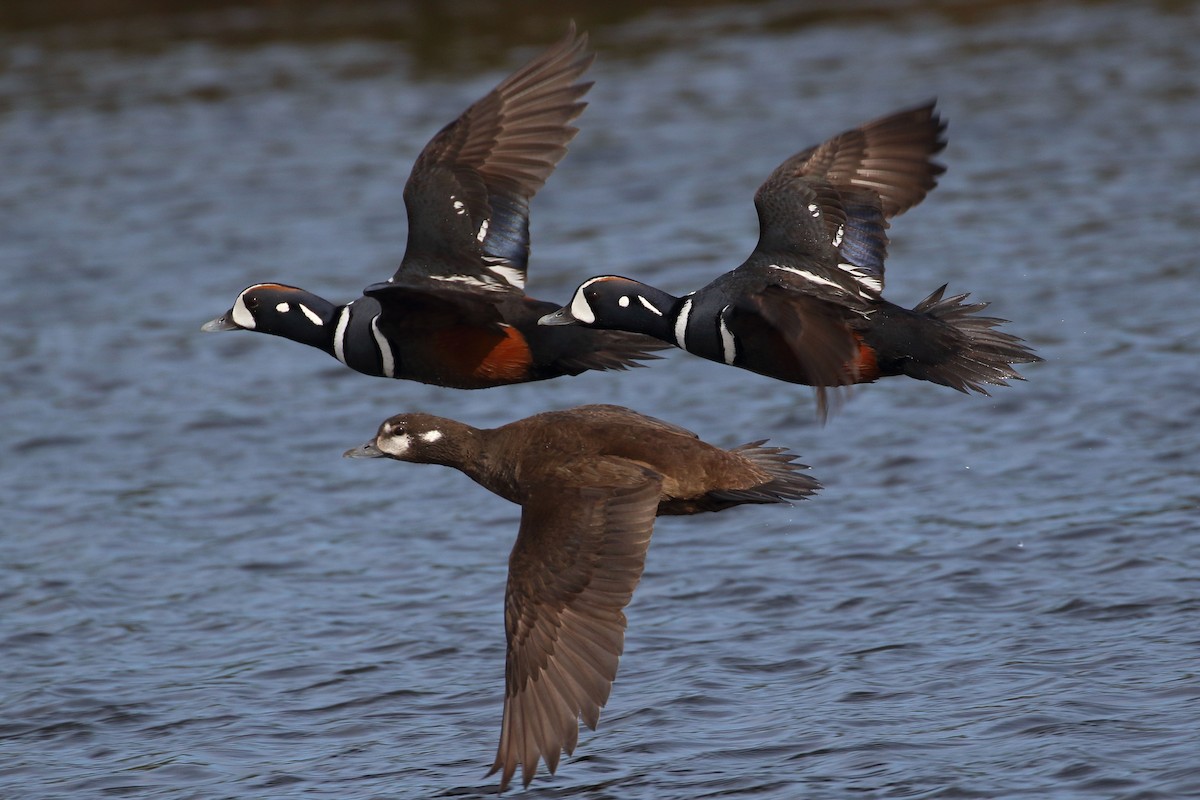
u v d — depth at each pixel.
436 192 11.88
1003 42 35.34
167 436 19.67
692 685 12.53
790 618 13.74
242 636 14.26
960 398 19.19
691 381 20.67
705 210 26.52
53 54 36.56
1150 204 25.44
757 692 12.37
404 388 21.22
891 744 11.20
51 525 17.14
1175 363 19.34
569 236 25.88
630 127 30.91
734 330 10.82
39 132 31.52
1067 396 18.73
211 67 35.09
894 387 19.92
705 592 14.45
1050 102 31.05
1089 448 17.17
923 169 11.26
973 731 11.29
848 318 10.69
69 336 23.06
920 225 25.52
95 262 25.75
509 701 8.70
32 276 25.23
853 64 34.06
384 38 36.81
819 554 15.06
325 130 31.11
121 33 38.09
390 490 17.80
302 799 11.18
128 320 23.56
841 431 18.52
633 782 10.97
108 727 12.66
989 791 10.38
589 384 20.77
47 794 11.55
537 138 11.97
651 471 9.30
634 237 25.52
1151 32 35.53
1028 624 13.16
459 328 11.20
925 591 14.02
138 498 17.83
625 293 11.12
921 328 10.70
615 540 8.92
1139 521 15.09
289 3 40.12
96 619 14.78
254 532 16.75
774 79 33.19
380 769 11.57
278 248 25.86
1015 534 15.05
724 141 29.67
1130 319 20.91
